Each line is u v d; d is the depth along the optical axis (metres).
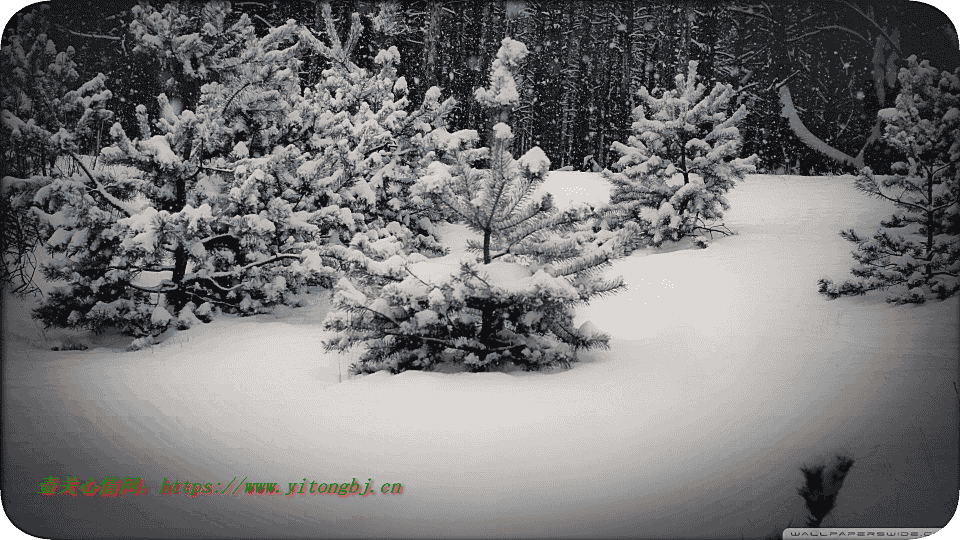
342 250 11.85
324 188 12.78
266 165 11.74
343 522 4.05
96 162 15.28
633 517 4.06
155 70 14.84
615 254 7.45
